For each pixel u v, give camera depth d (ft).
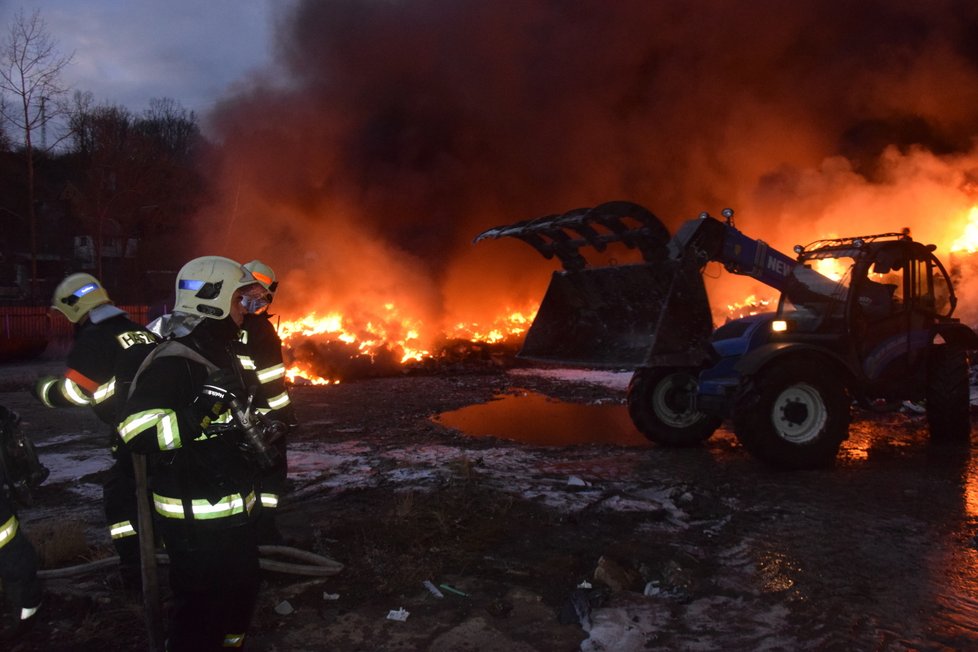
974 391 34.04
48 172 126.41
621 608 11.10
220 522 7.51
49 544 12.91
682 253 20.04
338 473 19.63
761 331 22.59
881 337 22.76
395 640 10.19
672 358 19.61
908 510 16.35
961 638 10.18
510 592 11.77
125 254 108.47
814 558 13.30
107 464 21.13
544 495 17.29
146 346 9.04
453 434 26.30
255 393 8.82
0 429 9.46
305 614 10.94
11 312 60.70
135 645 10.05
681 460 21.83
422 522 15.06
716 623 10.64
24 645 10.09
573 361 21.70
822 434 20.22
